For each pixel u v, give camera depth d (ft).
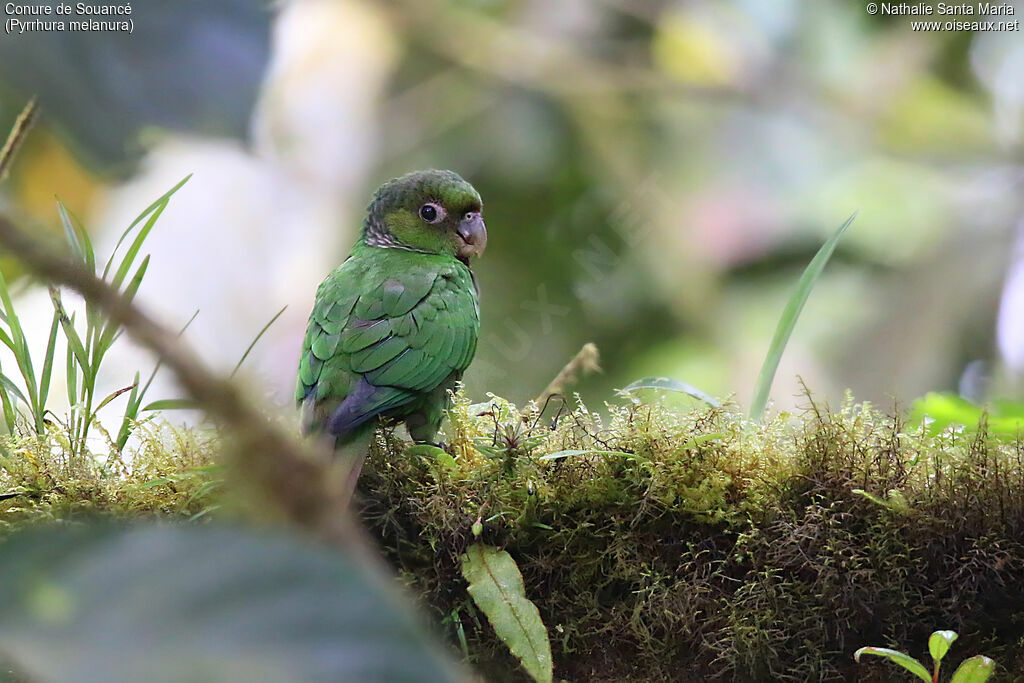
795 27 54.95
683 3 54.39
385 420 24.98
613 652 17.99
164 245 51.85
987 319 48.37
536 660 16.89
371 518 18.48
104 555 7.30
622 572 17.95
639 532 18.13
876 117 54.19
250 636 7.02
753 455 18.40
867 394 48.21
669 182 53.47
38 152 25.43
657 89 53.78
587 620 18.02
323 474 7.33
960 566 17.35
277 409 20.40
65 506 18.03
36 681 13.37
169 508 18.08
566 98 53.47
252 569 7.15
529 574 18.19
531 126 53.47
